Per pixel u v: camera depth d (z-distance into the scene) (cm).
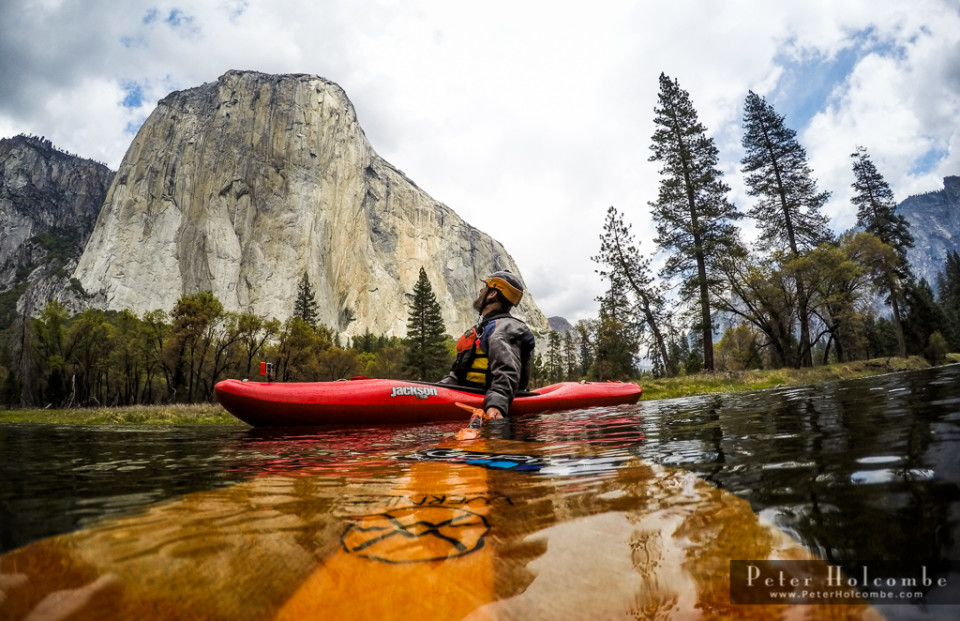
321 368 3334
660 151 2286
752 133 2547
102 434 398
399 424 382
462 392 431
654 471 112
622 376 2541
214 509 89
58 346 2889
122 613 46
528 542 65
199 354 2886
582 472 116
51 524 80
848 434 139
